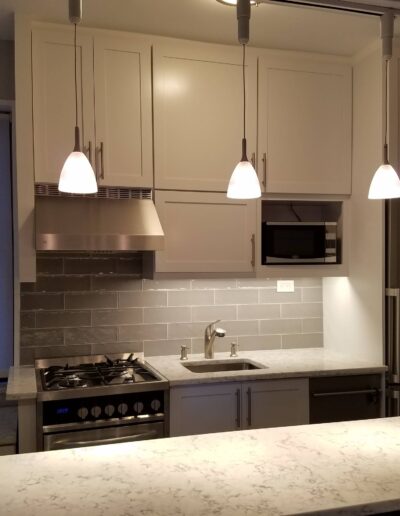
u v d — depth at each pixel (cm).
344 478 138
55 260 311
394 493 129
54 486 134
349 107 324
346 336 337
